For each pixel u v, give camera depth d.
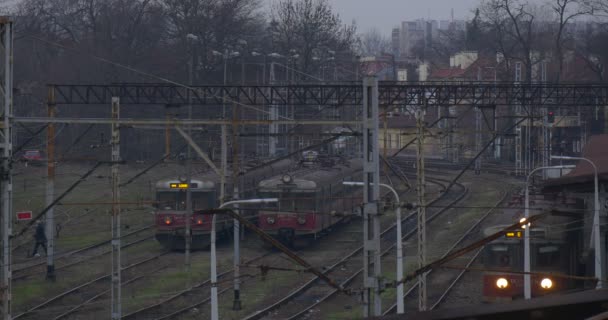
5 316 20.42
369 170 20.02
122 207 53.59
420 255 26.78
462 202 56.97
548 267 30.69
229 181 43.72
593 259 29.88
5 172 20.06
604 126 70.69
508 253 30.73
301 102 40.66
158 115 67.44
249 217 46.56
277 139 64.69
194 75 73.00
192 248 42.38
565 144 66.12
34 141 64.50
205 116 60.19
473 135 75.56
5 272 20.33
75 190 57.12
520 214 34.75
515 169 68.12
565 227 32.16
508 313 7.26
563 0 71.75
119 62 72.88
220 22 74.44
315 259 39.72
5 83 20.23
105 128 65.19
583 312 7.19
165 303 30.69
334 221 46.88
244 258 39.94
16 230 46.22
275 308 30.22
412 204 21.67
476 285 34.31
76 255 40.47
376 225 20.02
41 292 32.16
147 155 65.44
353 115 71.44
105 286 33.78
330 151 67.00
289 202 42.25
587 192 30.56
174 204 41.88
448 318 7.32
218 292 32.94
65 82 72.75
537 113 56.88
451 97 41.09
